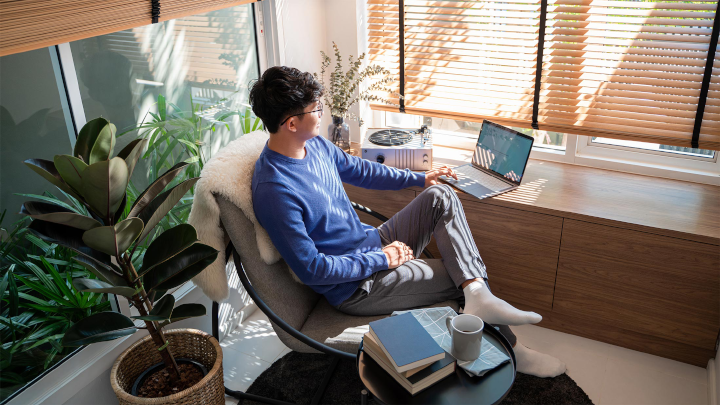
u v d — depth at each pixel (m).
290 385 2.01
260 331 2.34
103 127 1.38
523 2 2.26
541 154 2.58
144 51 1.84
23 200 1.54
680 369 2.04
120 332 1.48
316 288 1.85
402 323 1.43
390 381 1.38
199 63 2.10
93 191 1.30
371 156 2.40
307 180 1.77
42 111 1.54
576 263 2.12
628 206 2.07
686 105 2.11
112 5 1.50
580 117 2.33
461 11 2.42
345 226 1.89
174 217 2.05
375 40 2.65
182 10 1.78
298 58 2.54
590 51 2.19
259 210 1.70
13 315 1.54
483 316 1.72
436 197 1.99
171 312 1.47
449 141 2.79
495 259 2.31
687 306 1.97
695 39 2.00
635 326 2.11
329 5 2.63
